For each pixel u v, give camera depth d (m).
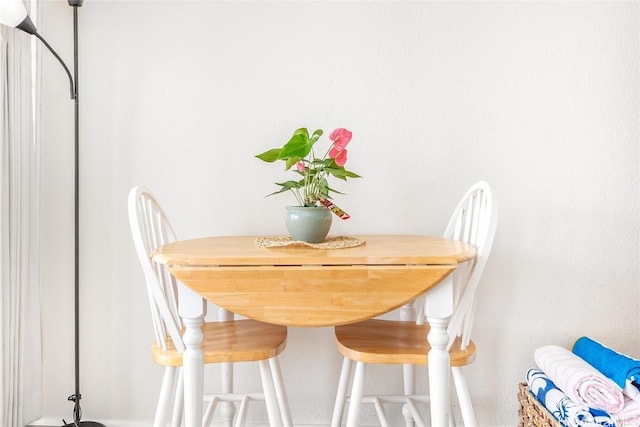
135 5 2.02
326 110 2.00
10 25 1.64
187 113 2.02
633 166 1.95
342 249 1.46
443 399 1.34
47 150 2.02
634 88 1.95
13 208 1.80
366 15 1.99
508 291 1.97
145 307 2.02
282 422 1.54
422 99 1.99
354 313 1.29
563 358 1.72
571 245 1.96
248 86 2.01
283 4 2.01
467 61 1.98
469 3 1.98
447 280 1.33
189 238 2.02
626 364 1.54
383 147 1.99
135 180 2.02
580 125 1.96
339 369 2.00
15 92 1.82
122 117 2.02
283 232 2.01
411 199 1.99
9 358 1.79
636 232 1.95
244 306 1.29
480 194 1.59
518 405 1.97
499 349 1.98
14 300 1.82
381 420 1.68
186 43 2.02
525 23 1.97
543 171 1.96
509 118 1.97
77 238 1.88
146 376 2.03
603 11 1.95
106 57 2.02
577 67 1.96
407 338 1.58
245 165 2.01
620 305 1.96
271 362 1.60
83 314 2.02
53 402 2.03
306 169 1.58
